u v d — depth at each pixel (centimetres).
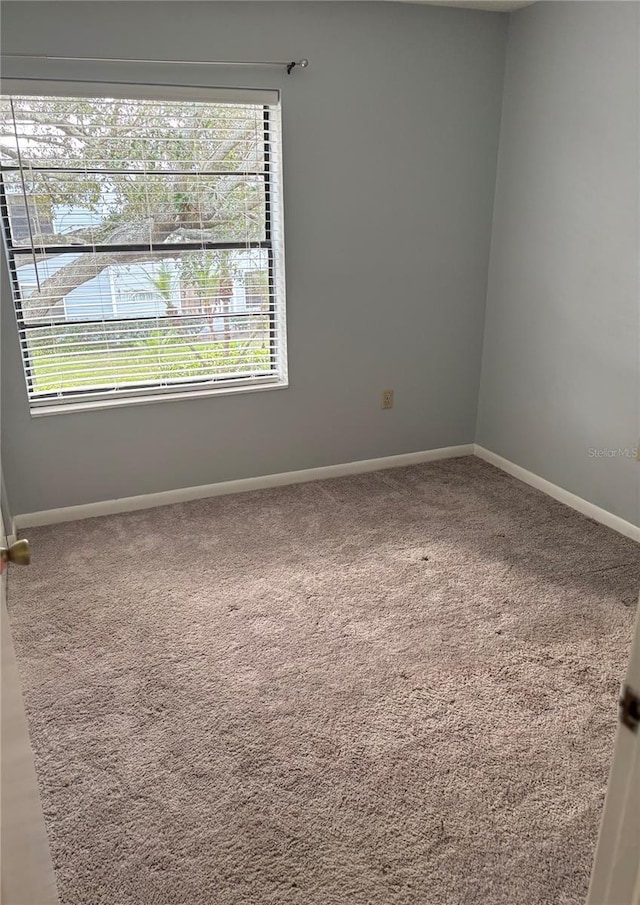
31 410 291
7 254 268
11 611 244
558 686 206
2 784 76
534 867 152
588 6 270
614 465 295
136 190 283
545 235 312
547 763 179
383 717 195
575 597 251
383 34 295
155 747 185
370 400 353
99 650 223
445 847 157
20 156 258
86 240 282
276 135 294
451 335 359
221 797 170
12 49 246
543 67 297
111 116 270
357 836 159
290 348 327
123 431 308
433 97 313
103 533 299
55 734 189
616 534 296
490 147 332
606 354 289
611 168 272
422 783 173
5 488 291
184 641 228
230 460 334
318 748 184
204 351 318
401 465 373
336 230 317
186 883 149
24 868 84
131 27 258
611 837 55
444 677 211
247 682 209
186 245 299
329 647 225
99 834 160
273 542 291
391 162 316
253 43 276
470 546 287
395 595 253
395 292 339
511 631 232
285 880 149
